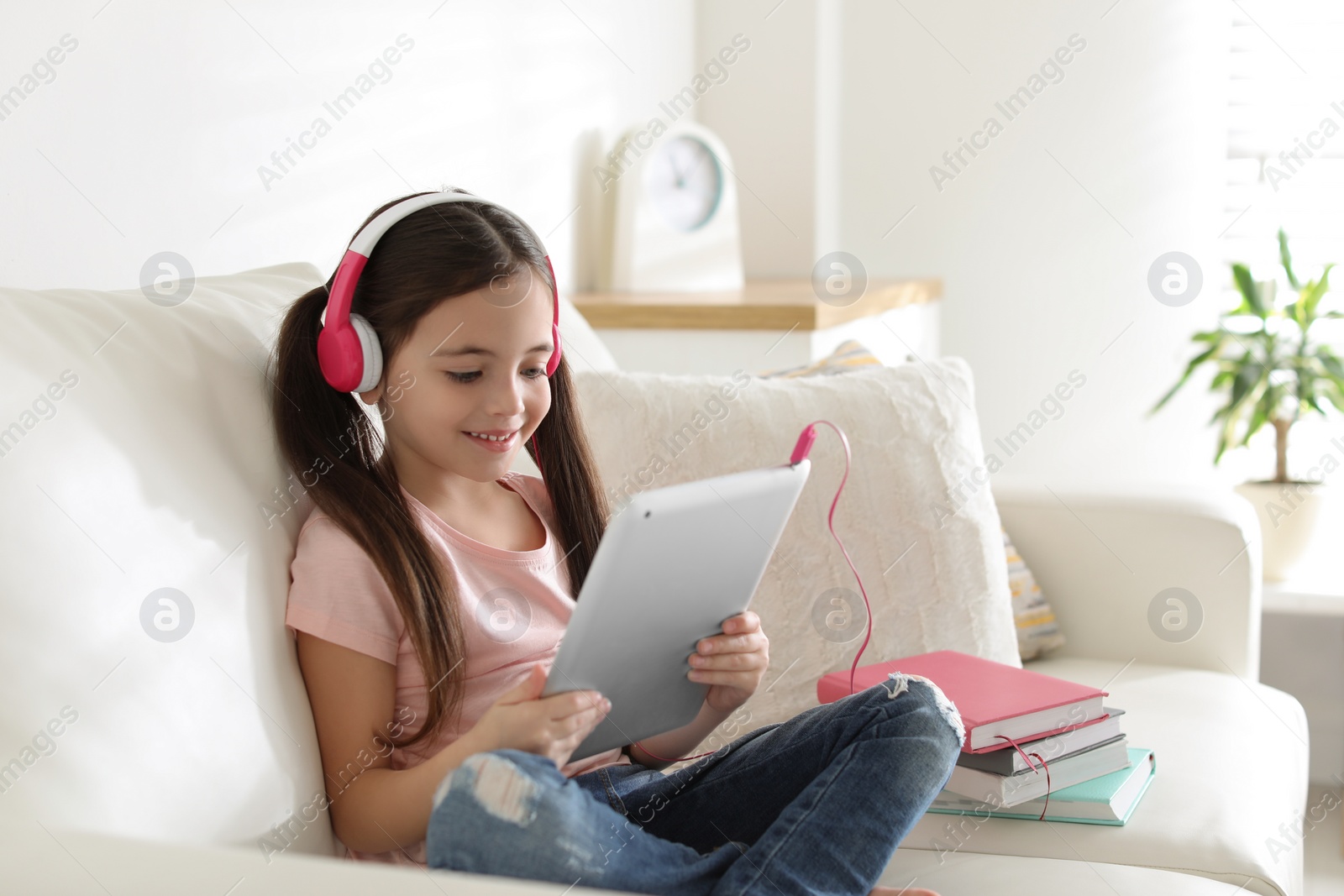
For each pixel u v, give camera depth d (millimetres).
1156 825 1038
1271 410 2184
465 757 807
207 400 863
